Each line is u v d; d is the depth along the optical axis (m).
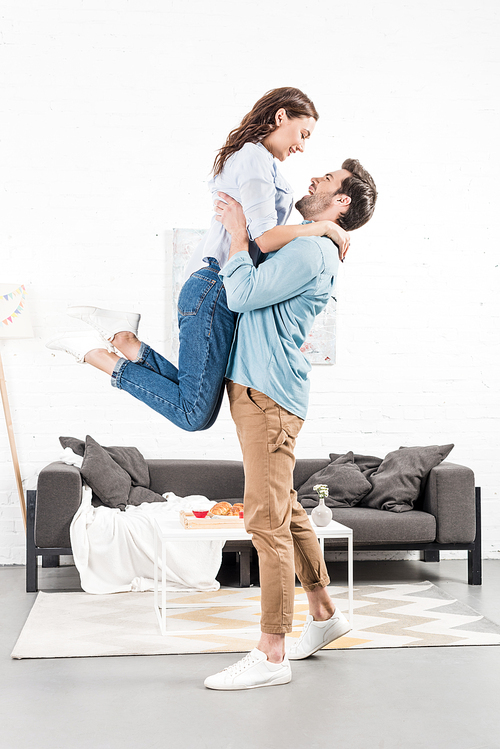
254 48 4.52
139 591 3.47
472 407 4.57
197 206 4.45
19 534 4.25
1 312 3.96
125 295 4.40
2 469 4.27
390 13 4.61
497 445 4.57
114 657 2.48
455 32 4.64
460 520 3.69
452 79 4.63
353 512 3.71
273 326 2.09
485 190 4.63
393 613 3.09
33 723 1.91
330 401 4.50
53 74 4.39
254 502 2.14
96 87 4.42
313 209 2.31
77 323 4.35
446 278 4.59
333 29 4.57
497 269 4.62
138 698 2.09
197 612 3.10
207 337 2.05
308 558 2.41
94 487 3.67
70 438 4.15
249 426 2.12
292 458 2.18
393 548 3.70
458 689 2.19
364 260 4.55
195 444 4.43
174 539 2.74
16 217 4.35
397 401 4.54
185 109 4.46
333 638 2.45
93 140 4.41
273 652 2.19
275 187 2.16
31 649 2.55
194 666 2.39
